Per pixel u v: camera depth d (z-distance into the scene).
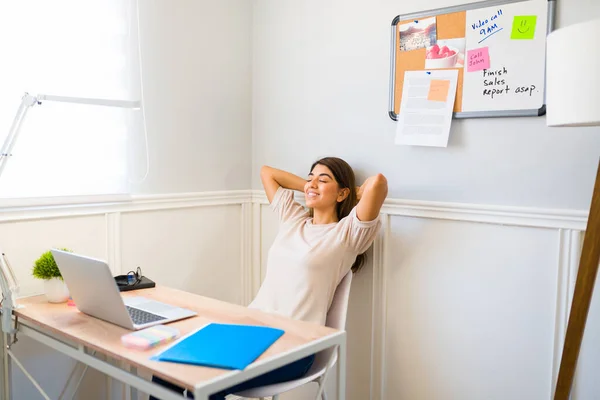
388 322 2.21
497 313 1.93
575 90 1.30
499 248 1.92
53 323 1.50
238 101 2.62
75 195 2.02
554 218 1.78
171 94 2.34
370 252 2.24
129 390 2.19
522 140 1.85
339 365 1.43
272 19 2.57
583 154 1.73
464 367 2.02
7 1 1.84
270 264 2.15
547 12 1.76
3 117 1.85
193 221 2.45
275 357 1.23
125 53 2.17
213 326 1.44
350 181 2.17
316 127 2.42
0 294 1.82
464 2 1.94
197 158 2.45
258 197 2.67
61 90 1.99
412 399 2.16
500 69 1.87
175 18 2.34
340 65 2.31
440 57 2.00
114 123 2.15
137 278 1.95
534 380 1.86
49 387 1.99
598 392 1.73
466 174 1.98
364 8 2.22
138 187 2.24
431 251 2.08
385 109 2.17
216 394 1.54
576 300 1.49
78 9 2.02
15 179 1.89
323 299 1.99
